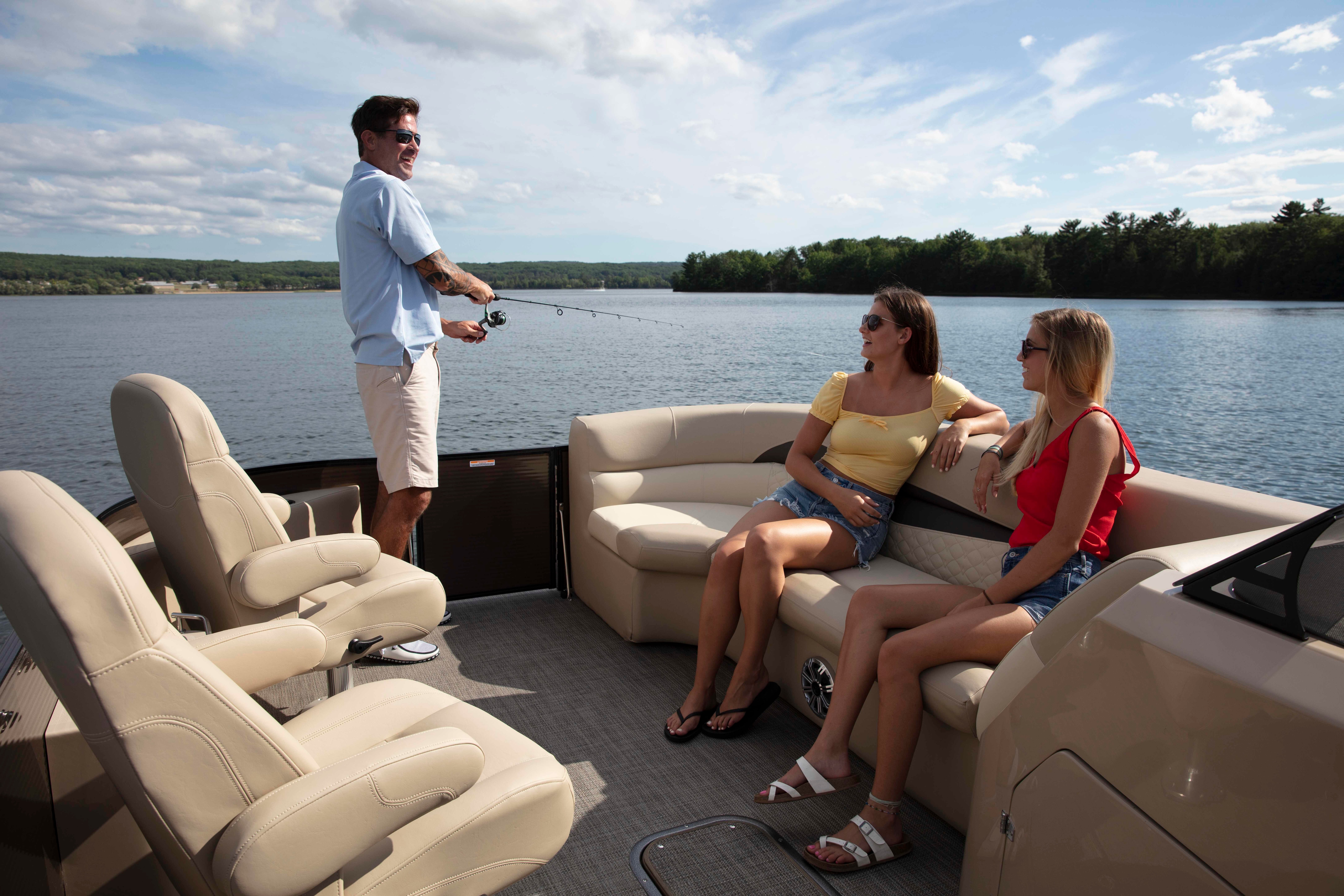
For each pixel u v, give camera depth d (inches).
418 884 38.9
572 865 59.6
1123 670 34.9
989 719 47.0
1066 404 63.8
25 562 28.1
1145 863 33.6
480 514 115.9
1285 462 378.9
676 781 71.3
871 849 58.3
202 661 31.4
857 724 72.4
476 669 95.8
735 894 56.2
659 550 94.3
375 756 34.7
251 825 31.1
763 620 77.7
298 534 88.9
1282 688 27.6
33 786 41.6
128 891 49.0
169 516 61.1
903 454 84.8
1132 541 64.9
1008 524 75.6
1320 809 26.1
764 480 113.2
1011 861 43.4
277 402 713.0
